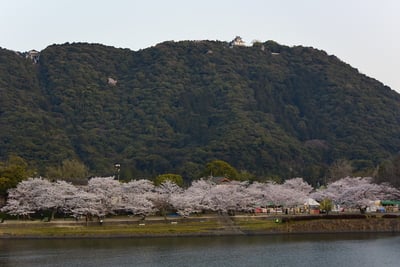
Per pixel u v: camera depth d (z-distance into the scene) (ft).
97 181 498.28
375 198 547.49
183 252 355.56
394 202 554.05
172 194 511.81
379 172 629.92
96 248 369.09
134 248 369.50
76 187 497.87
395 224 470.80
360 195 541.75
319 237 430.61
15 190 473.26
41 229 426.51
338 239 420.36
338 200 554.46
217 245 384.88
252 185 582.35
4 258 332.19
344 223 467.52
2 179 490.49
